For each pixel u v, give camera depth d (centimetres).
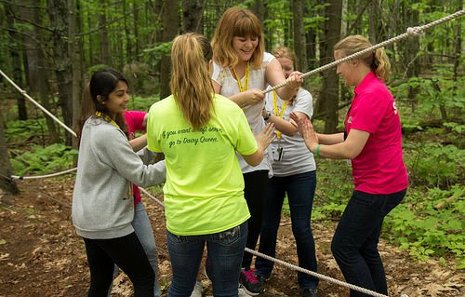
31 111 1557
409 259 440
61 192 667
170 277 415
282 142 356
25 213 568
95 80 268
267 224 378
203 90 236
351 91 984
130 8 1823
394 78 846
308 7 1138
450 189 638
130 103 1063
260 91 293
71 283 426
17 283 430
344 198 628
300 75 291
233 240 247
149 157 310
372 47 266
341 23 822
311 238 365
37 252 480
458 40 1001
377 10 977
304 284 371
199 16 677
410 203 588
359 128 273
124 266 283
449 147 637
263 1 1004
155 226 544
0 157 598
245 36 299
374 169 282
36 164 798
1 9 1253
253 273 383
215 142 241
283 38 1492
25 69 1838
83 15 1512
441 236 457
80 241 505
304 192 360
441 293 375
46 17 1330
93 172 270
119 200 272
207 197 243
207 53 252
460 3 1096
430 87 677
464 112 860
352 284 301
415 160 696
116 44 2183
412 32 250
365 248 316
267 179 332
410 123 822
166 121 246
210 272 330
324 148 288
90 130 270
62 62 980
